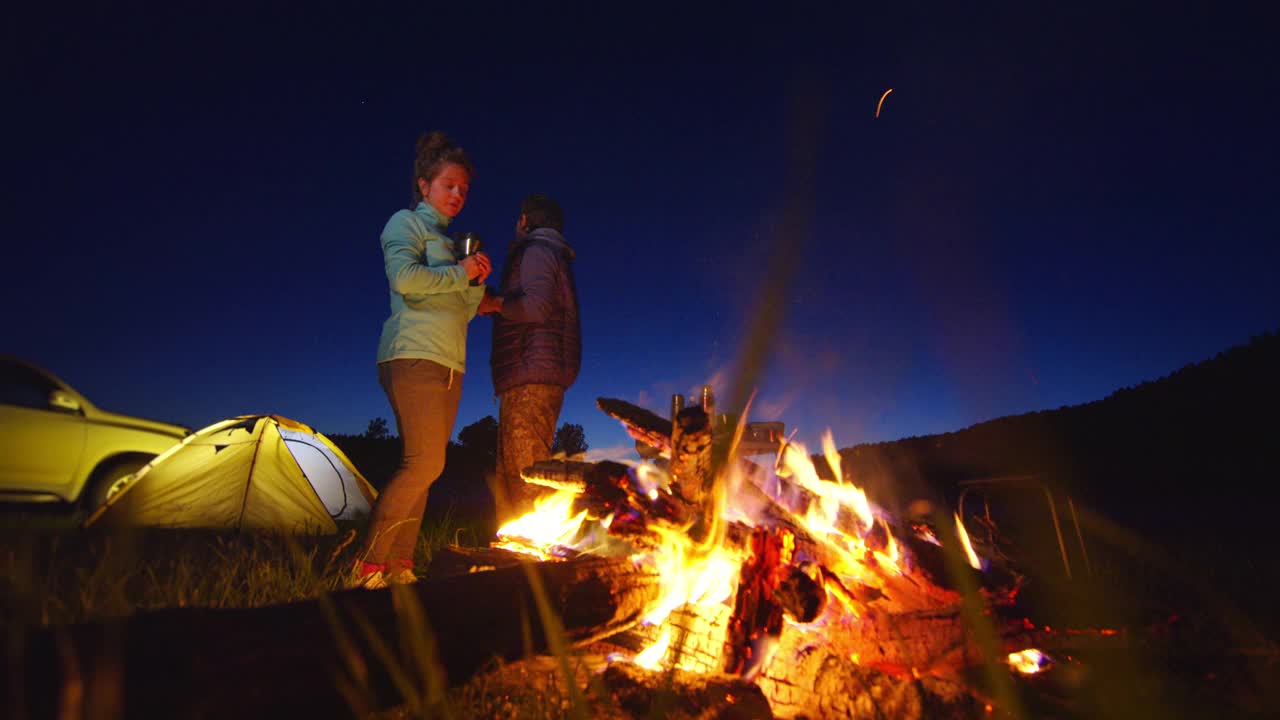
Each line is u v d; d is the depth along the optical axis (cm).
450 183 353
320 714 145
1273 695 194
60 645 121
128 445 573
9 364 524
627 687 186
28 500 518
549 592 190
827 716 189
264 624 144
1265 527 498
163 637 131
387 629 158
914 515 380
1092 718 184
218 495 523
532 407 388
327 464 633
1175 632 234
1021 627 230
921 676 190
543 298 390
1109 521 548
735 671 205
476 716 174
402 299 329
